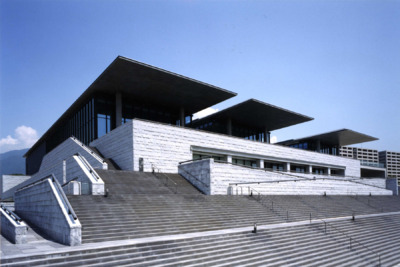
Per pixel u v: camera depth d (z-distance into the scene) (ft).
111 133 102.58
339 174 174.81
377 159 453.17
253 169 95.09
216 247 44.62
